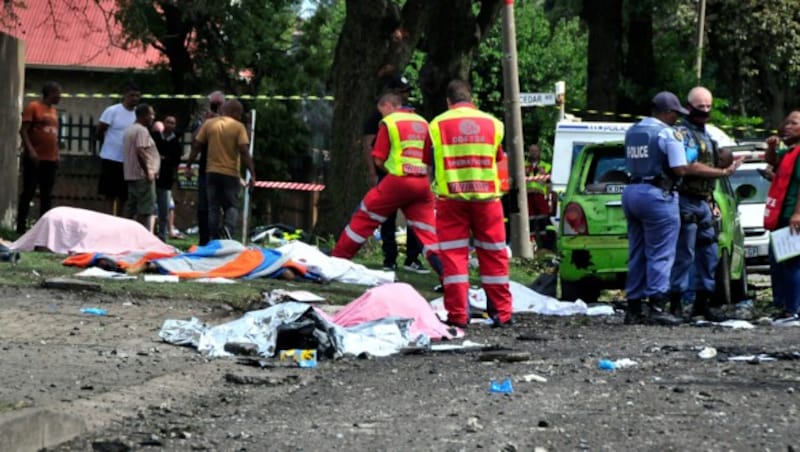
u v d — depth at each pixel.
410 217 16.11
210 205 20.64
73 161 37.56
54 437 8.08
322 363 11.79
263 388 10.30
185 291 15.94
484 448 7.82
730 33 53.66
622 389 10.00
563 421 8.66
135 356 11.58
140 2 33.53
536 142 50.38
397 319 13.04
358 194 23.78
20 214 22.84
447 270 14.64
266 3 42.75
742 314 16.92
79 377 10.35
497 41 51.97
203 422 8.82
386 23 23.78
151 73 43.47
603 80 40.88
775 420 8.63
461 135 14.55
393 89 16.58
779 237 15.95
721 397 9.57
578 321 15.89
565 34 53.66
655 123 15.44
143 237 19.30
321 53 44.31
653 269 15.44
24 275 16.70
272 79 43.78
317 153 46.44
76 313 14.09
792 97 58.12
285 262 17.78
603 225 18.03
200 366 11.23
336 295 16.64
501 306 14.94
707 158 15.83
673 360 11.79
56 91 22.83
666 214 15.36
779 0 53.72
